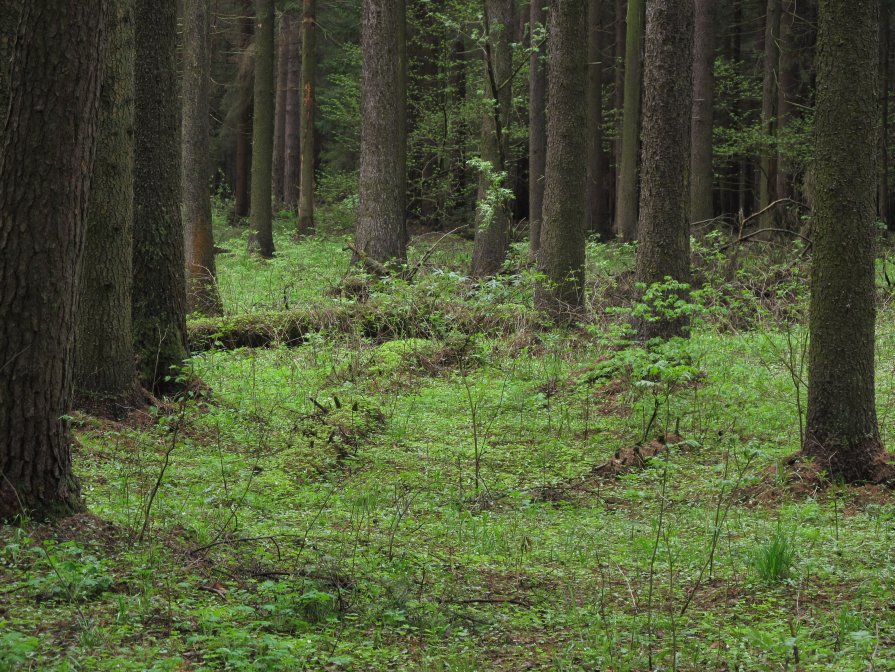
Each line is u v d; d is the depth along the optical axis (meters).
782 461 8.85
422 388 13.41
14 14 7.66
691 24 12.70
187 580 5.55
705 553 6.91
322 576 5.85
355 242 19.48
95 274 10.30
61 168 5.64
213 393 11.99
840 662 4.58
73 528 5.85
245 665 4.29
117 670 4.11
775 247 18.95
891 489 8.27
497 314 15.73
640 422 11.41
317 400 12.48
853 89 8.20
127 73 10.23
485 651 5.04
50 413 5.81
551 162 15.77
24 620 4.58
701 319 15.37
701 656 4.86
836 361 8.53
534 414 12.21
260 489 8.57
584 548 7.17
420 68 36.22
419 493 8.80
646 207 12.93
